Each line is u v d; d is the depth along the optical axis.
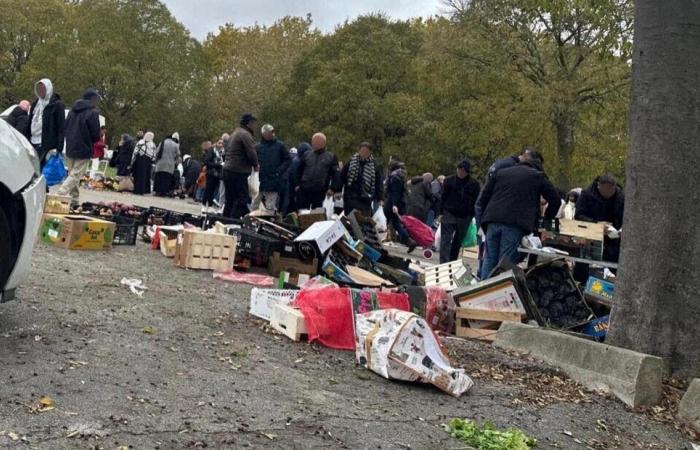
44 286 6.57
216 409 4.30
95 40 52.25
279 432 4.16
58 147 12.00
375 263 9.43
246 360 5.41
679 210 6.75
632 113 7.04
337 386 5.23
